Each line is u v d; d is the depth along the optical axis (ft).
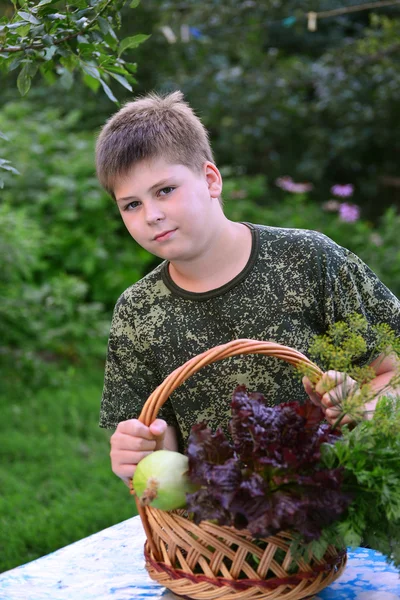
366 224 18.99
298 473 3.80
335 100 19.17
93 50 5.90
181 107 4.94
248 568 3.88
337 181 22.41
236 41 20.04
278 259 4.99
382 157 21.52
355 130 19.63
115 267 17.42
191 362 4.23
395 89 18.48
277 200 21.47
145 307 5.15
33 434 12.45
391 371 4.88
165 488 3.95
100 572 4.66
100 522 9.58
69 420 13.05
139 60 20.24
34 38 5.73
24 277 16.76
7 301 15.05
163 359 5.10
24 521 9.59
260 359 4.92
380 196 22.16
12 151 17.90
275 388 4.94
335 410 4.21
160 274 5.19
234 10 18.58
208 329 5.01
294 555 3.80
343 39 21.36
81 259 17.02
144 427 4.25
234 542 3.83
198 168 4.75
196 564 4.06
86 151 18.63
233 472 3.76
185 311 5.05
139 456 4.25
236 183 19.86
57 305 16.14
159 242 4.65
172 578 4.07
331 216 19.75
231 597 3.90
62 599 4.32
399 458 3.83
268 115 20.07
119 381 5.26
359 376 4.08
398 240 17.79
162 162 4.58
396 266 17.10
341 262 5.00
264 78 20.04
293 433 3.87
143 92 20.90
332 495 3.69
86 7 5.71
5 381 14.40
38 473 11.06
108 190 4.89
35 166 17.78
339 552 4.13
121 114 4.84
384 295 5.08
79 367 15.66
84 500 10.06
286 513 3.60
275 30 21.74
